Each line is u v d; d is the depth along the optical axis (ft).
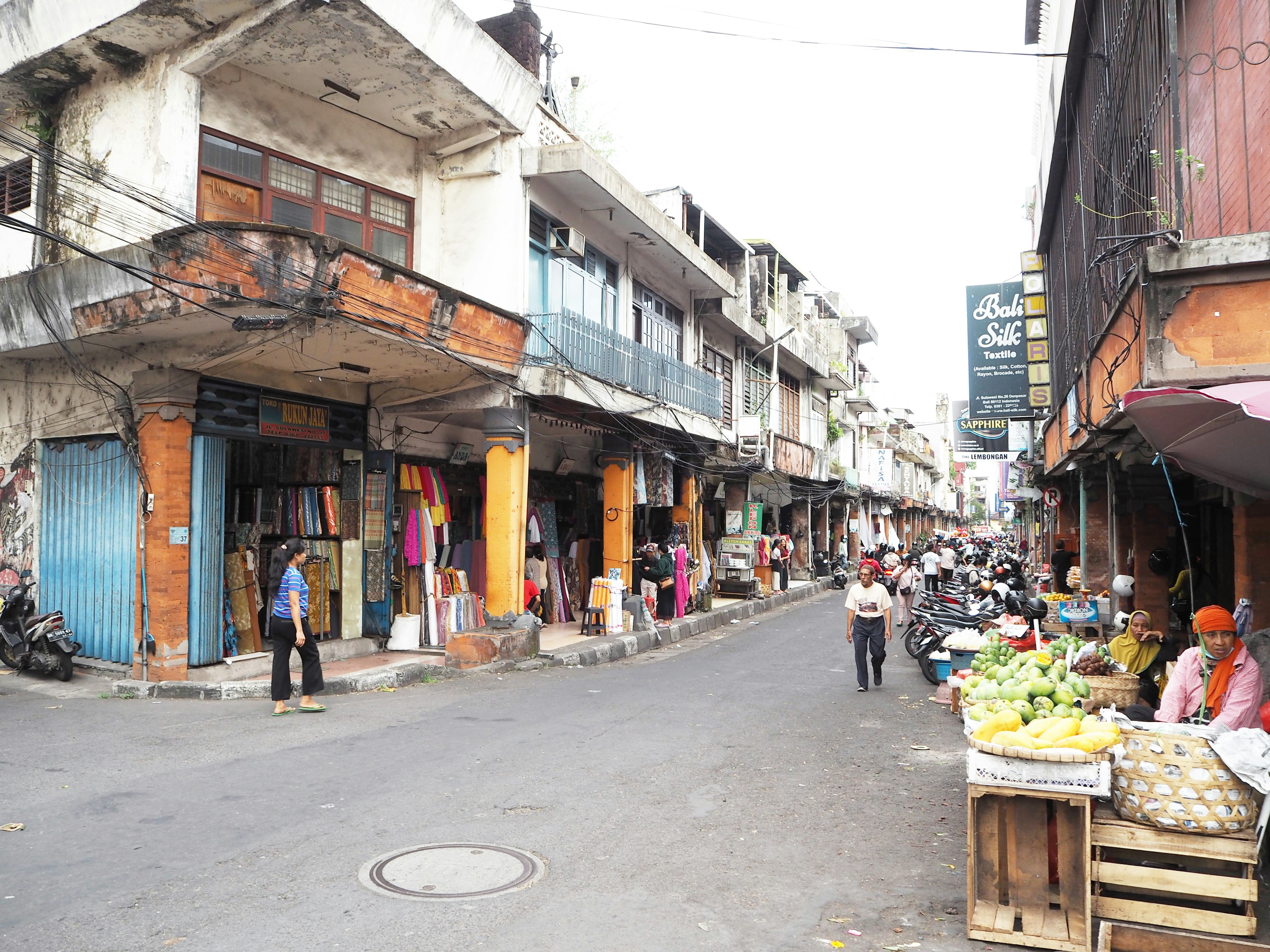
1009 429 84.84
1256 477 16.70
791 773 23.65
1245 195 20.51
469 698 33.96
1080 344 34.81
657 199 68.28
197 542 35.60
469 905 14.71
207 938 13.39
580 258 51.13
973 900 13.85
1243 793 13.61
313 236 30.55
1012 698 16.89
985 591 53.57
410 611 46.03
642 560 60.85
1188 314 18.79
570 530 62.28
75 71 35.94
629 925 14.07
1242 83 19.95
